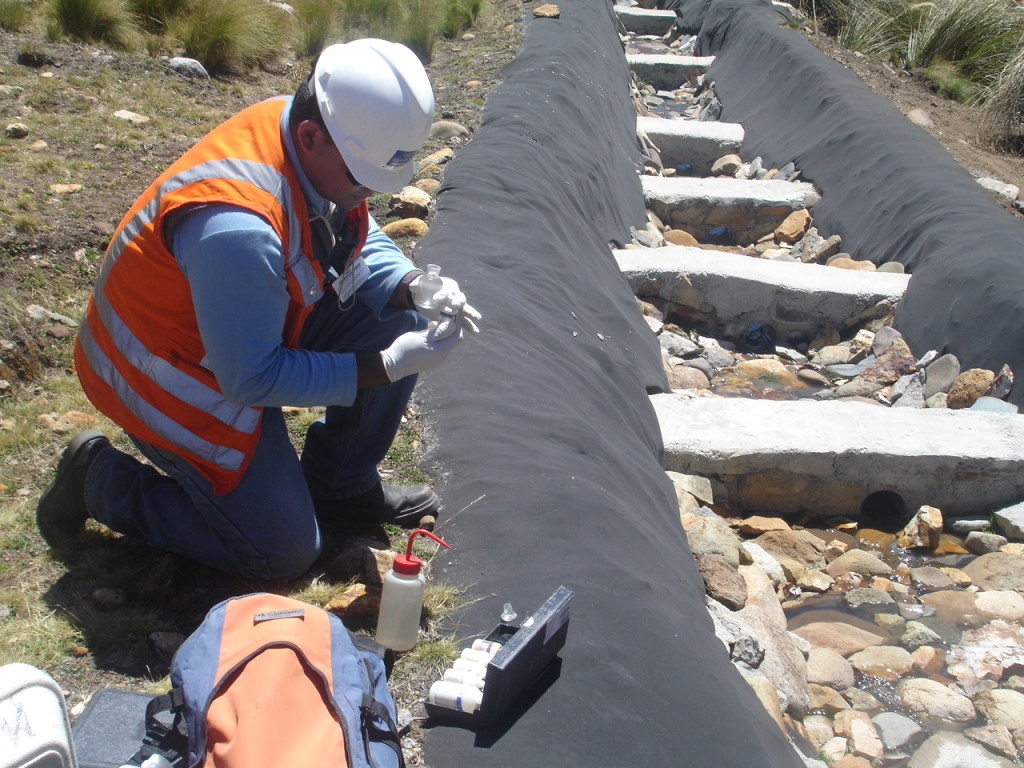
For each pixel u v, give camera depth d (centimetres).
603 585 265
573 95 727
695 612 289
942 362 554
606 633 247
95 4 721
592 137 708
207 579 263
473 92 732
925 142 746
